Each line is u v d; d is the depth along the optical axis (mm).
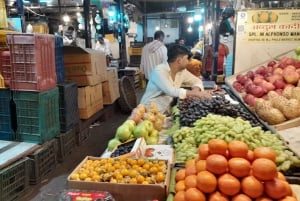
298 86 2531
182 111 2402
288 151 1613
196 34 17328
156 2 14438
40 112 3441
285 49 3559
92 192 1364
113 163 1618
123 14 9680
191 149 1731
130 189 1391
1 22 3689
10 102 3477
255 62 3656
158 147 1966
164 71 2992
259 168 1091
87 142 4832
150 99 3062
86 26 6750
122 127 2145
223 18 6992
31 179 3285
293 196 1124
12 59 3369
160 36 6176
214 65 6578
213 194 1115
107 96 6172
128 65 12062
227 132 1675
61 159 3955
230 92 3402
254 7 4047
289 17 3480
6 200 2885
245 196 1091
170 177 1485
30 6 9367
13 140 3549
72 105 4355
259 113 2240
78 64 4957
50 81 3678
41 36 3430
